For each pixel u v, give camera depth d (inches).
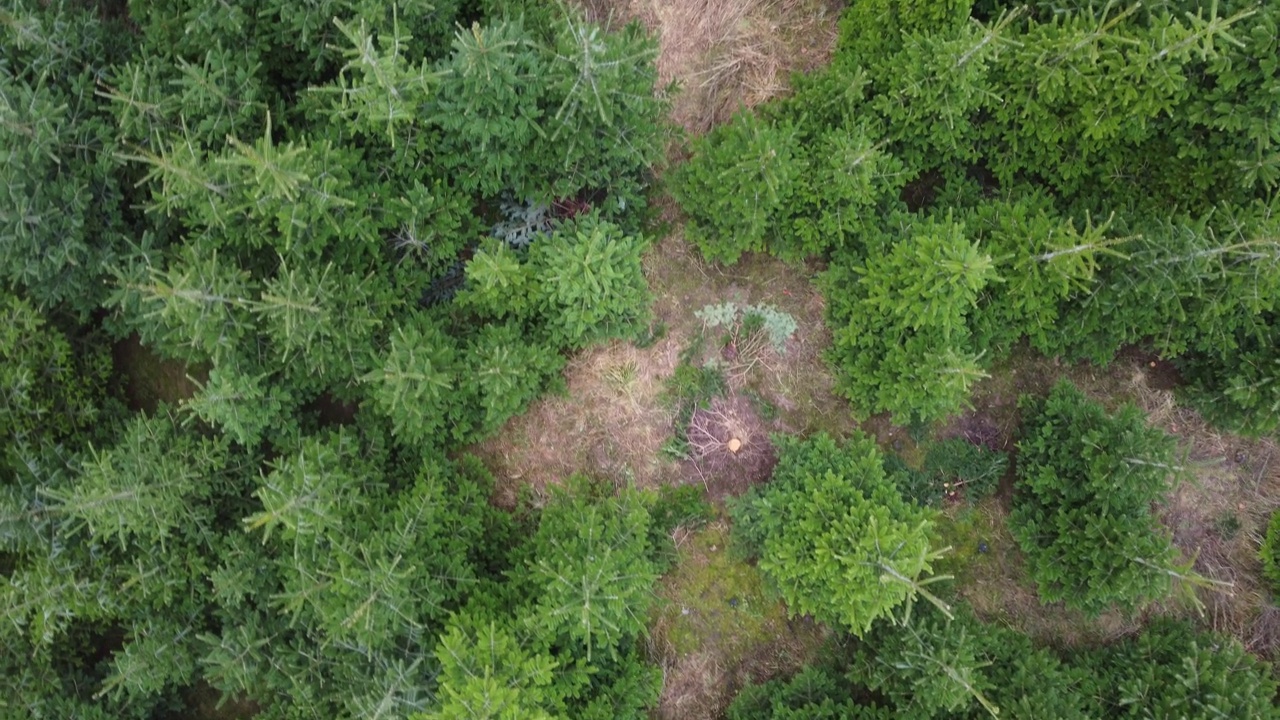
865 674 277.0
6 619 252.5
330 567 229.5
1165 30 220.4
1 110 217.6
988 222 262.1
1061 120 256.2
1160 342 273.6
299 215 224.5
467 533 269.6
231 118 235.8
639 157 263.4
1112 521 263.4
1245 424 283.3
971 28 240.4
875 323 271.9
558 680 245.8
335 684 254.5
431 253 266.2
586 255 251.8
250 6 234.8
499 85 225.0
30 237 236.2
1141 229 251.8
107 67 248.8
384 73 211.5
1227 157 247.6
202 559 260.7
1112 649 295.1
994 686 258.1
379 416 274.8
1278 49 226.4
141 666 253.1
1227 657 267.6
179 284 208.1
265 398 251.1
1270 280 236.2
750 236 273.0
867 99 271.4
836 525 249.6
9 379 260.8
